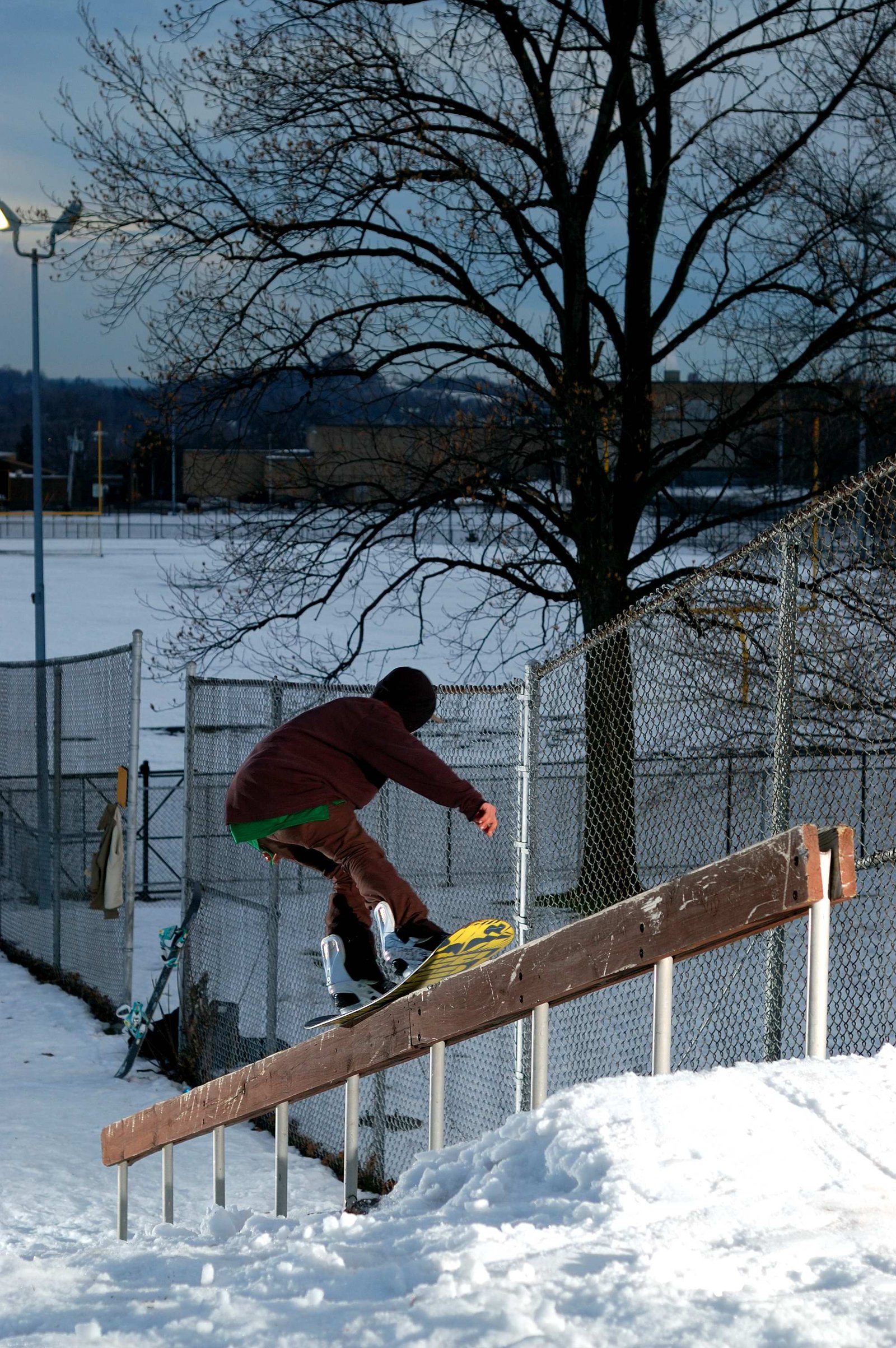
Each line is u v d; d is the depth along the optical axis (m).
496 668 18.92
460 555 18.17
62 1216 8.19
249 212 17.48
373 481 18.33
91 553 107.31
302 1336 2.80
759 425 18.72
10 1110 10.71
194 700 12.67
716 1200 3.22
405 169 17.20
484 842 10.11
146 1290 3.46
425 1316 2.76
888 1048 4.00
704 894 3.80
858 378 18.20
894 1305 2.65
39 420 20.45
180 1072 12.05
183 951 12.75
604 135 17.58
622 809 8.49
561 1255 2.98
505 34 17.23
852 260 17.39
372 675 37.53
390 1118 9.30
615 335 18.48
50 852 16.80
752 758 7.98
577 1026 8.72
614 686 8.93
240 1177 9.23
